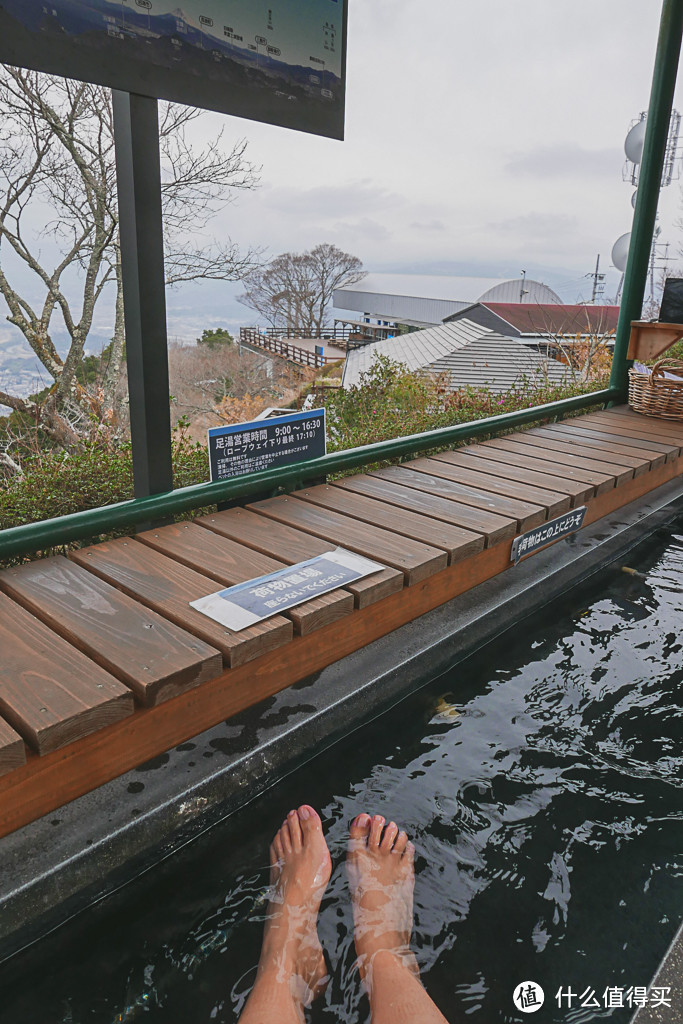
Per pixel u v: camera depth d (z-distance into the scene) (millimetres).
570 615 2793
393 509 2900
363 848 1627
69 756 1550
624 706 2236
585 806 1813
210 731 1854
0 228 5848
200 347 7250
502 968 1354
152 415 2557
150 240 2377
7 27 1896
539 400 6059
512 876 1587
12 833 1483
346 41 2828
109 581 2205
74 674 1651
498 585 2779
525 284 17250
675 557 3373
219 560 2361
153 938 1426
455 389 6137
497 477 3387
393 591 2236
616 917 1487
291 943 1375
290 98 2697
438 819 1751
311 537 2572
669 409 4766
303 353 8086
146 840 1574
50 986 1317
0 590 2158
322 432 3191
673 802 1842
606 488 3369
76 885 1458
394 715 2156
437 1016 1202
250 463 2918
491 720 2148
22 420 6047
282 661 2014
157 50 2227
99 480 3486
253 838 1688
